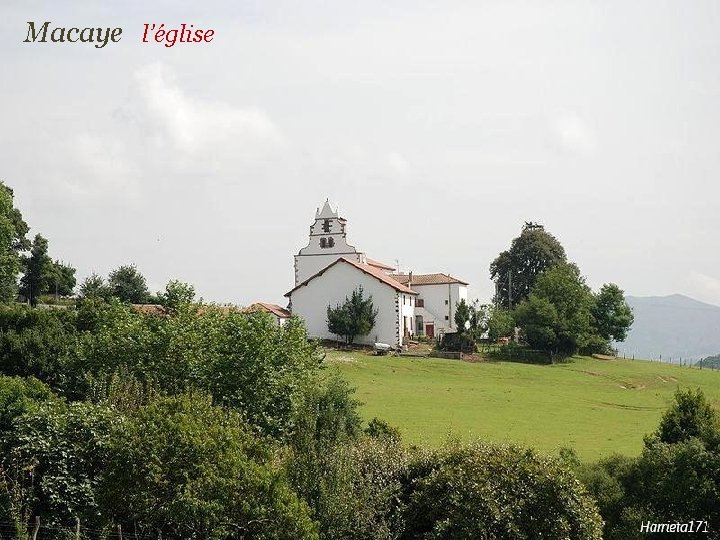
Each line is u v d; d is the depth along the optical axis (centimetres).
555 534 3456
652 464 4231
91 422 3669
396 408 7394
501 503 3481
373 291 11806
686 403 4997
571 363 12131
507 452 3722
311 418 3609
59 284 13450
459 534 3412
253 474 3123
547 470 3572
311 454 3388
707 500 4003
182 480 3095
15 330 6278
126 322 5344
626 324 14388
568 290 12788
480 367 10756
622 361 12988
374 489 3522
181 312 5275
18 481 3431
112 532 3189
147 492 3070
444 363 10788
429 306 13438
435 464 3753
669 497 4059
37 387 4281
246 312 5400
